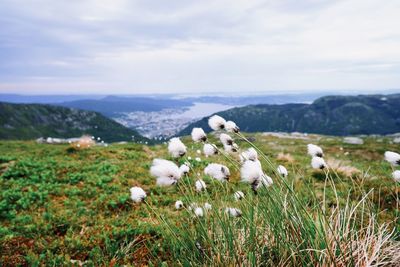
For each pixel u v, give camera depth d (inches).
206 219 146.2
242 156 131.5
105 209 361.7
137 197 149.2
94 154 760.3
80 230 292.2
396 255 129.7
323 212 122.0
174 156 128.1
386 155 146.6
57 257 221.5
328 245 121.0
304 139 2106.3
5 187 465.7
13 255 231.8
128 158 730.2
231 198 167.0
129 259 209.8
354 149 1325.0
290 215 132.9
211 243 134.2
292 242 129.7
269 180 131.3
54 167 587.8
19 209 374.6
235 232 144.7
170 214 307.1
